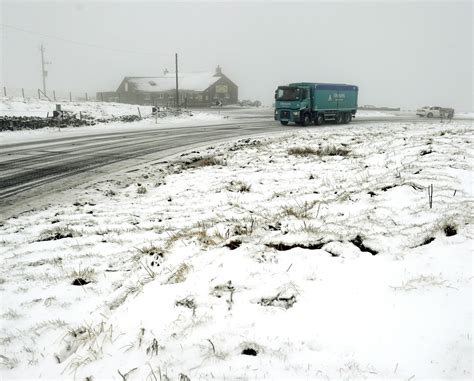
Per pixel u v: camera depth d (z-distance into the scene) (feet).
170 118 120.06
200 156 51.31
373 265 13.24
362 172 32.30
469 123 101.14
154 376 9.27
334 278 12.65
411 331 9.52
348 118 115.85
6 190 33.22
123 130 86.17
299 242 15.53
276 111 100.01
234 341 10.12
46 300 14.89
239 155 49.73
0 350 12.24
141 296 13.50
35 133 76.43
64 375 10.44
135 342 11.00
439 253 13.44
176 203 28.66
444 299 10.59
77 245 20.58
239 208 25.26
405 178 25.07
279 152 49.90
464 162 29.43
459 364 8.25
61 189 33.81
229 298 12.11
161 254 17.30
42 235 22.33
